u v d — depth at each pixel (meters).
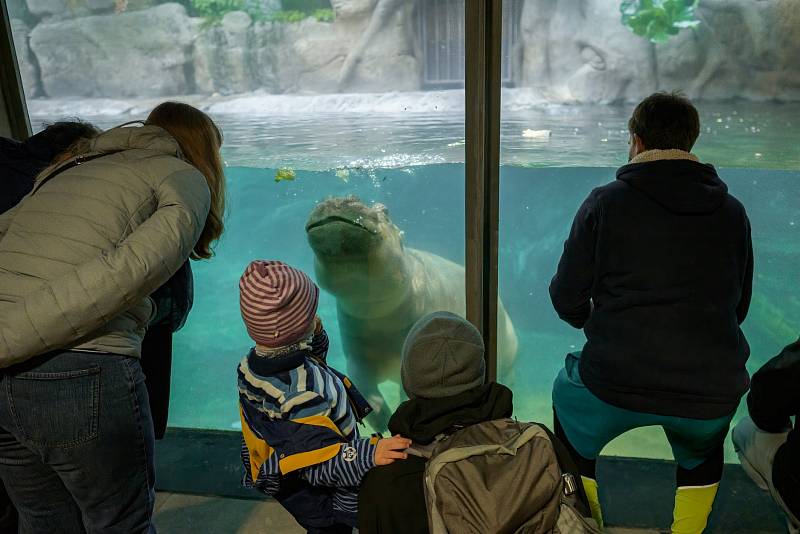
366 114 4.61
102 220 1.62
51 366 1.57
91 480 1.68
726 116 4.04
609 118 4.35
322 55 4.56
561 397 2.18
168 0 4.52
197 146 2.15
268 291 1.57
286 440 1.59
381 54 4.42
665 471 2.78
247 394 1.68
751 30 3.84
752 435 2.12
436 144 4.51
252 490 2.81
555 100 4.43
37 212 1.64
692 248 1.82
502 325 5.89
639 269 1.85
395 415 1.48
